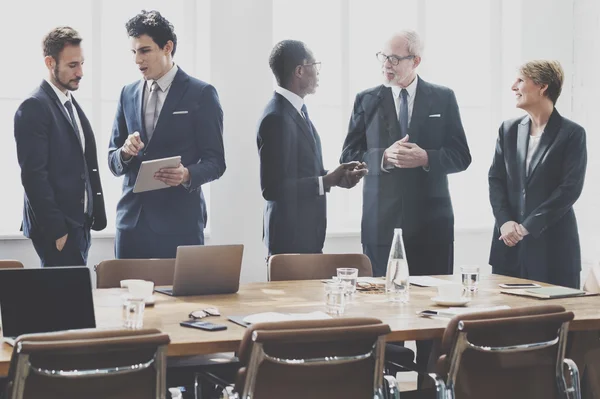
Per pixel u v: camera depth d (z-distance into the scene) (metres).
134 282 3.25
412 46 6.03
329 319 2.48
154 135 5.21
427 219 6.03
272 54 5.65
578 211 6.09
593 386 3.52
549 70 6.08
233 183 5.55
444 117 6.10
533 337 2.78
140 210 5.16
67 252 4.96
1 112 4.95
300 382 2.50
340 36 5.86
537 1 6.15
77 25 5.08
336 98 5.86
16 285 2.60
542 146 6.07
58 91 5.00
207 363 3.51
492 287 3.99
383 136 5.96
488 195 6.20
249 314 3.06
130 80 5.21
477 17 6.20
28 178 4.88
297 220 5.72
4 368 2.27
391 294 3.46
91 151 5.06
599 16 6.02
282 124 5.67
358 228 5.91
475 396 2.75
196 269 3.54
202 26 5.45
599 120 6.10
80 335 2.20
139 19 5.19
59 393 2.24
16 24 4.94
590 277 4.02
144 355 2.33
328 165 5.83
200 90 5.33
